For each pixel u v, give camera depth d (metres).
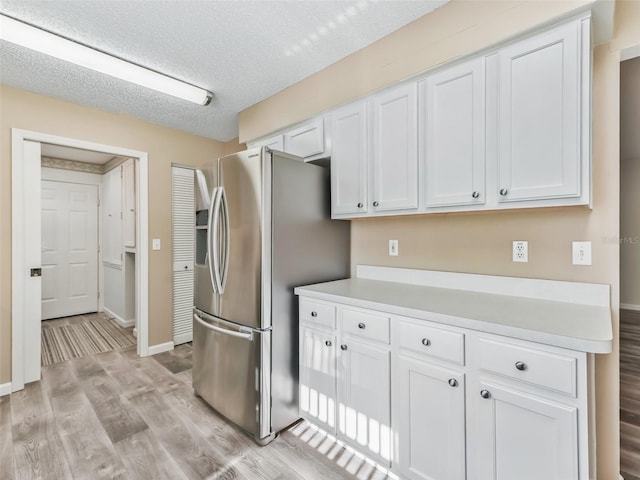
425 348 1.35
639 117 2.66
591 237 1.45
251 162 1.87
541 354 1.06
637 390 2.37
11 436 1.88
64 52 1.93
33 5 1.59
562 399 1.02
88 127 2.79
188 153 3.52
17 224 2.45
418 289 1.88
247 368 1.88
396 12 1.71
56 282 4.48
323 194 2.21
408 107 1.74
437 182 1.62
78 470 1.60
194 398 2.34
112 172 4.43
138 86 2.41
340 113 2.10
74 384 2.55
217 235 2.06
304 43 1.97
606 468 1.41
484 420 1.18
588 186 1.22
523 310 1.34
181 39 1.90
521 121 1.36
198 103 2.66
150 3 1.59
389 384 1.49
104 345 3.46
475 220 1.82
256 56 2.10
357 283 2.12
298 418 2.02
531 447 1.08
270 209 1.86
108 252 4.62
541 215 1.59
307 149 2.34
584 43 1.22
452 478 1.27
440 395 1.30
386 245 2.24
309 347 1.87
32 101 2.51
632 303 4.76
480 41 1.51
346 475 1.57
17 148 2.44
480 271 1.80
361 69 2.03
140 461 1.67
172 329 3.40
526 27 1.35
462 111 1.53
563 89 1.26
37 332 2.59
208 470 1.60
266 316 1.83
